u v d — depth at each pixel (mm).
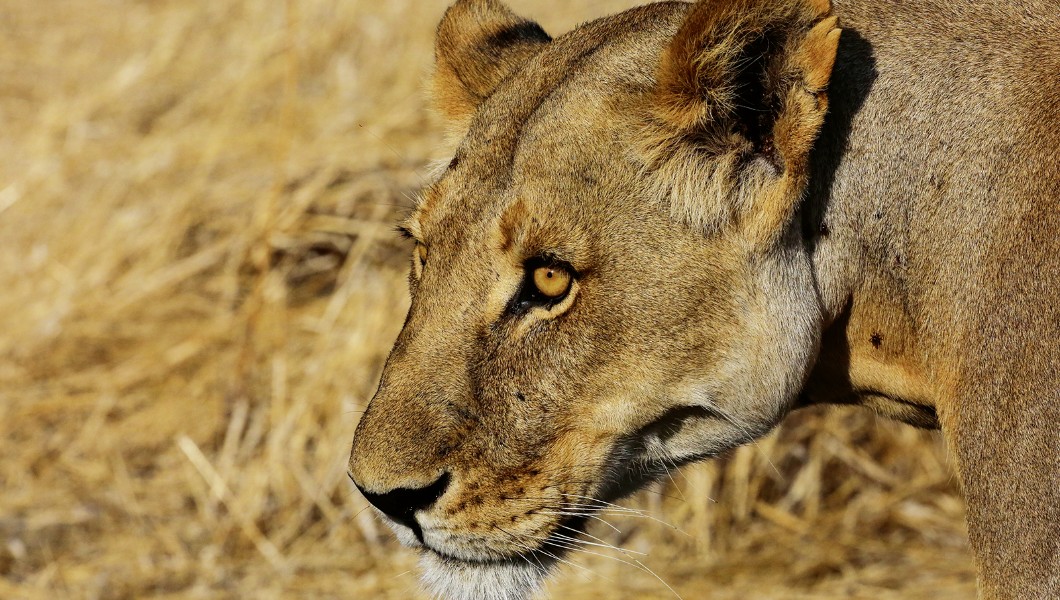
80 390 13125
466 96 7605
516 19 7965
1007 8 6633
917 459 12750
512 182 6461
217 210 14312
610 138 6355
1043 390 5848
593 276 6344
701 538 11852
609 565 11578
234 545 11812
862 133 6492
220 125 15344
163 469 12547
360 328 12914
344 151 14531
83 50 18031
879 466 12758
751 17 6039
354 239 13945
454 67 7691
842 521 12219
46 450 12688
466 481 6551
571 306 6395
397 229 7547
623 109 6375
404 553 11680
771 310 6410
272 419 12570
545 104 6562
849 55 6547
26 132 16047
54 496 12242
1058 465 5750
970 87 6395
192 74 16797
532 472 6559
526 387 6492
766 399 6527
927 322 6531
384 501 6605
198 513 12141
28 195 14914
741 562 11695
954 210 6359
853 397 7148
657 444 6727
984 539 6066
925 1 6711
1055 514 5738
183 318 13633
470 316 6523
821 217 6543
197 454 12375
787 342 6445
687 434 6684
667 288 6340
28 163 15375
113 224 14320
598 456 6574
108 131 15828
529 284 6461
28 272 14117
